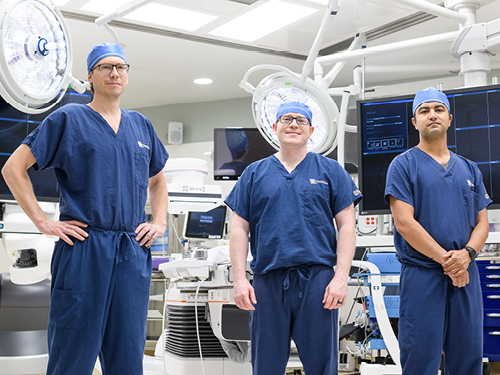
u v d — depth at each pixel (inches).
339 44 189.2
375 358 116.7
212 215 147.9
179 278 112.4
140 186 72.9
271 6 159.5
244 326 107.1
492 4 157.8
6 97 77.2
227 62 206.8
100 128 70.9
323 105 105.4
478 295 80.7
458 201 82.2
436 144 85.8
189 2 157.2
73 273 65.9
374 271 109.7
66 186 70.2
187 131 249.9
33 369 97.7
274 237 78.0
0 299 101.7
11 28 74.7
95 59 72.3
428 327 78.8
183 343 119.3
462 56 126.5
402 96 126.6
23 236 99.6
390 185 84.5
